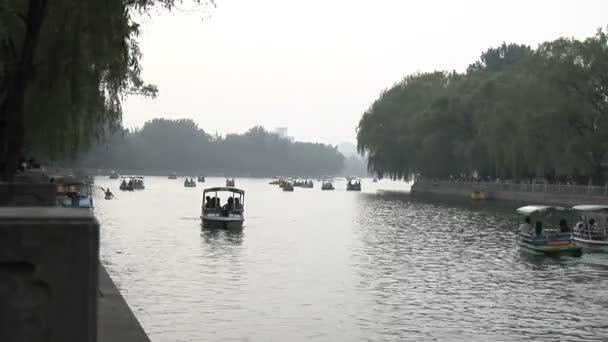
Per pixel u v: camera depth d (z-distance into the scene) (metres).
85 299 3.75
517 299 23.02
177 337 17.09
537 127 68.12
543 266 30.91
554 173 85.19
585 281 26.83
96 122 21.64
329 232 47.50
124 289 23.47
